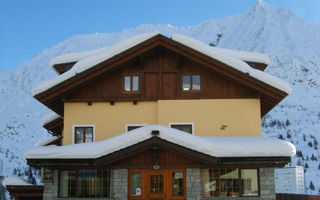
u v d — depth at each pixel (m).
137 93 18.33
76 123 18.14
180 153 15.59
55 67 21.81
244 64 17.70
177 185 16.34
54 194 16.66
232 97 18.08
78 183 16.78
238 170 16.45
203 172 16.52
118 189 16.23
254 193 16.31
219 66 17.66
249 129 17.80
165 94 18.22
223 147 15.44
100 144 15.62
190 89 18.25
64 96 18.11
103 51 20.55
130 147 15.32
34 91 17.75
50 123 22.58
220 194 16.34
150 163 15.90
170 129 15.43
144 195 16.28
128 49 17.83
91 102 18.27
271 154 15.51
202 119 17.94
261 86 17.52
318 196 16.72
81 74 17.73
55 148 15.97
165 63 18.50
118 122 18.14
